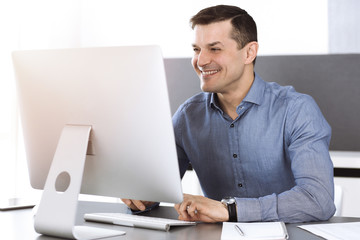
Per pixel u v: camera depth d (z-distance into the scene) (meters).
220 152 2.06
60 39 4.04
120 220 1.53
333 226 1.49
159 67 1.30
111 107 1.37
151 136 1.35
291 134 1.91
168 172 1.36
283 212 1.57
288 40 3.66
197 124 2.10
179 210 1.57
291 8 3.65
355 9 3.52
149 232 1.42
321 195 1.62
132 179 1.41
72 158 1.39
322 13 3.59
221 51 1.87
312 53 3.62
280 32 3.67
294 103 1.93
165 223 1.45
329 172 1.72
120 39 4.03
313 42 3.62
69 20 4.06
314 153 1.76
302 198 1.60
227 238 1.31
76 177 1.36
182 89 3.77
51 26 3.99
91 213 1.69
